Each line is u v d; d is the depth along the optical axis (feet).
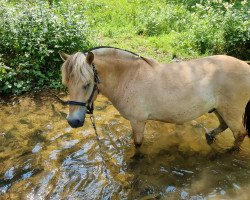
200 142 7.98
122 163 7.29
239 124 7.08
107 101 9.64
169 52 11.98
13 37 10.46
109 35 12.85
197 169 7.15
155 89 6.60
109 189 6.59
